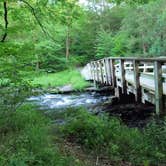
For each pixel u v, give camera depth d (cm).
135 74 1020
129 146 631
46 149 518
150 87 895
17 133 600
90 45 4253
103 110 1184
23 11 860
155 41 3647
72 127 686
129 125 911
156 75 813
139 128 859
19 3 852
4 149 500
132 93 1160
